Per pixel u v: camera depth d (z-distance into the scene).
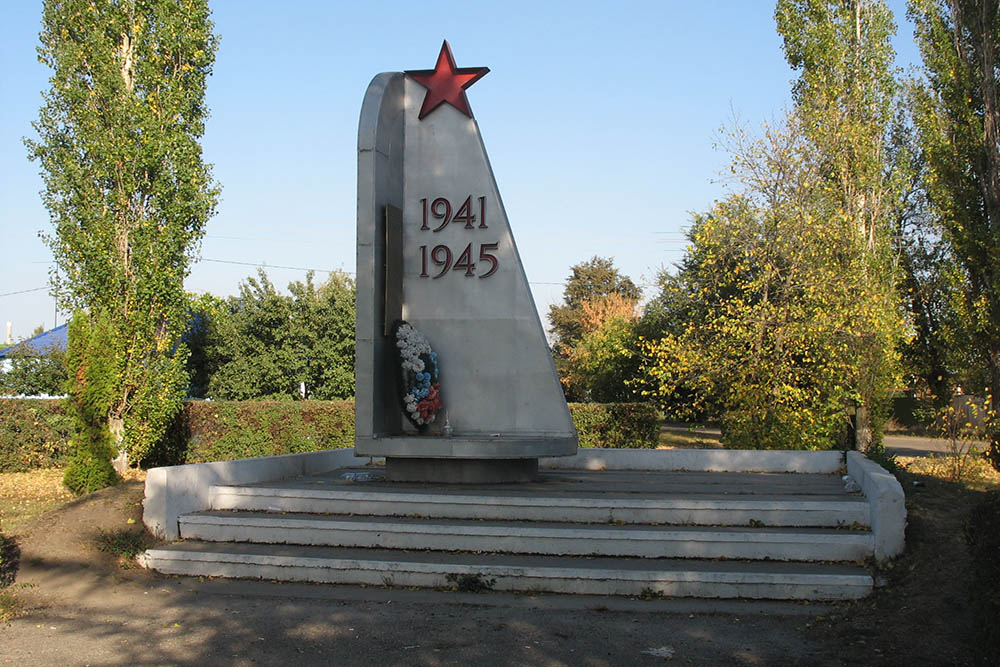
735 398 17.36
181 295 21.05
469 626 7.49
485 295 12.05
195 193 21.19
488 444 11.05
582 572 8.48
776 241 17.73
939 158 23.06
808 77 22.42
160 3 21.23
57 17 20.62
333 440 23.00
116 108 20.52
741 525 9.59
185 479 10.62
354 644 7.01
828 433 17.83
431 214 12.28
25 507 15.19
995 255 20.58
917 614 7.34
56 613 8.02
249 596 8.61
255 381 31.44
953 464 15.37
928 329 27.02
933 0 23.84
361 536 9.77
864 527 9.31
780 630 7.30
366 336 11.48
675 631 7.30
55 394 33.44
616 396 31.58
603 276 72.19
